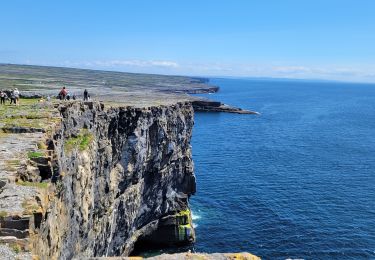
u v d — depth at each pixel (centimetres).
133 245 5288
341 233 5856
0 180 1823
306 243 5569
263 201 7144
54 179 2320
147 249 5638
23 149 2286
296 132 14800
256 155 10838
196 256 1647
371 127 16262
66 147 3095
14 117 3092
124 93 10431
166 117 5766
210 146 12019
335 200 7225
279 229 6003
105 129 4144
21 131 2708
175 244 5731
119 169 4547
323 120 18300
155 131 5403
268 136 13850
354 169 9425
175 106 6228
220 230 6003
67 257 2655
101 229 3969
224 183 8181
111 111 4362
